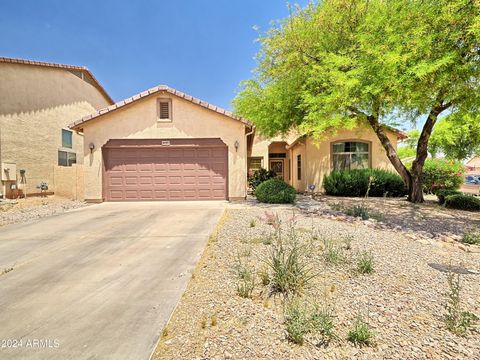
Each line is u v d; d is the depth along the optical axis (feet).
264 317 9.35
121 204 37.70
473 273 13.37
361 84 27.35
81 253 17.11
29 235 21.49
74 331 8.89
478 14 20.68
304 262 14.12
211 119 39.83
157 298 11.05
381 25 27.12
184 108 39.70
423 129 37.63
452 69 22.84
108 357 7.62
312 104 33.24
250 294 10.90
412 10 25.11
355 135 50.55
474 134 43.11
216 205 35.68
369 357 7.47
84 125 39.17
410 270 13.60
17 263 15.46
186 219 26.86
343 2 31.53
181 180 40.24
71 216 29.12
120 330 8.89
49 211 32.19
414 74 23.24
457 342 8.04
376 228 22.71
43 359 7.59
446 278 12.62
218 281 12.28
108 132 39.40
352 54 30.35
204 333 8.56
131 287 12.15
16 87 42.16
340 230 21.16
